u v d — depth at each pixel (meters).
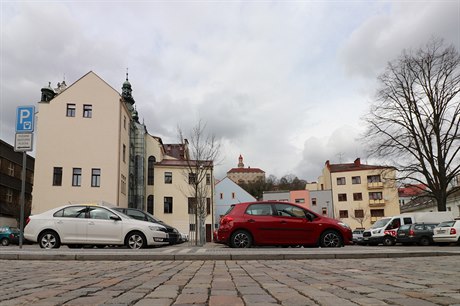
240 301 4.14
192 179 30.67
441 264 8.26
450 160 31.08
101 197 35.38
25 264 8.45
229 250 10.79
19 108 13.05
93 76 37.12
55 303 4.00
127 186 41.56
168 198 47.78
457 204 50.41
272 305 3.92
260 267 7.75
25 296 4.39
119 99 37.22
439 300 4.05
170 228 20.05
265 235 12.82
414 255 10.42
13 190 43.22
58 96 36.12
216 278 6.06
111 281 5.64
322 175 79.31
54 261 9.19
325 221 13.06
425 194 33.03
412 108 31.89
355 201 68.00
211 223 47.59
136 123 46.62
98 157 35.91
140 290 4.80
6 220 40.12
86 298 4.25
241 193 65.38
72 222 13.12
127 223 13.31
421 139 31.78
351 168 69.31
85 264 8.43
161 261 9.15
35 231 13.05
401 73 32.22
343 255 9.80
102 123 36.50
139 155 45.56
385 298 4.20
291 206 13.28
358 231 40.09
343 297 4.29
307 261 9.08
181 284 5.38
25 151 12.98
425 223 27.39
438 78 31.11
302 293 4.59
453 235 23.67
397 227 30.00
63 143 35.50
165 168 48.28
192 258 9.38
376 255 9.98
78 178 35.31
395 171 33.62
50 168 34.88
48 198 34.41
